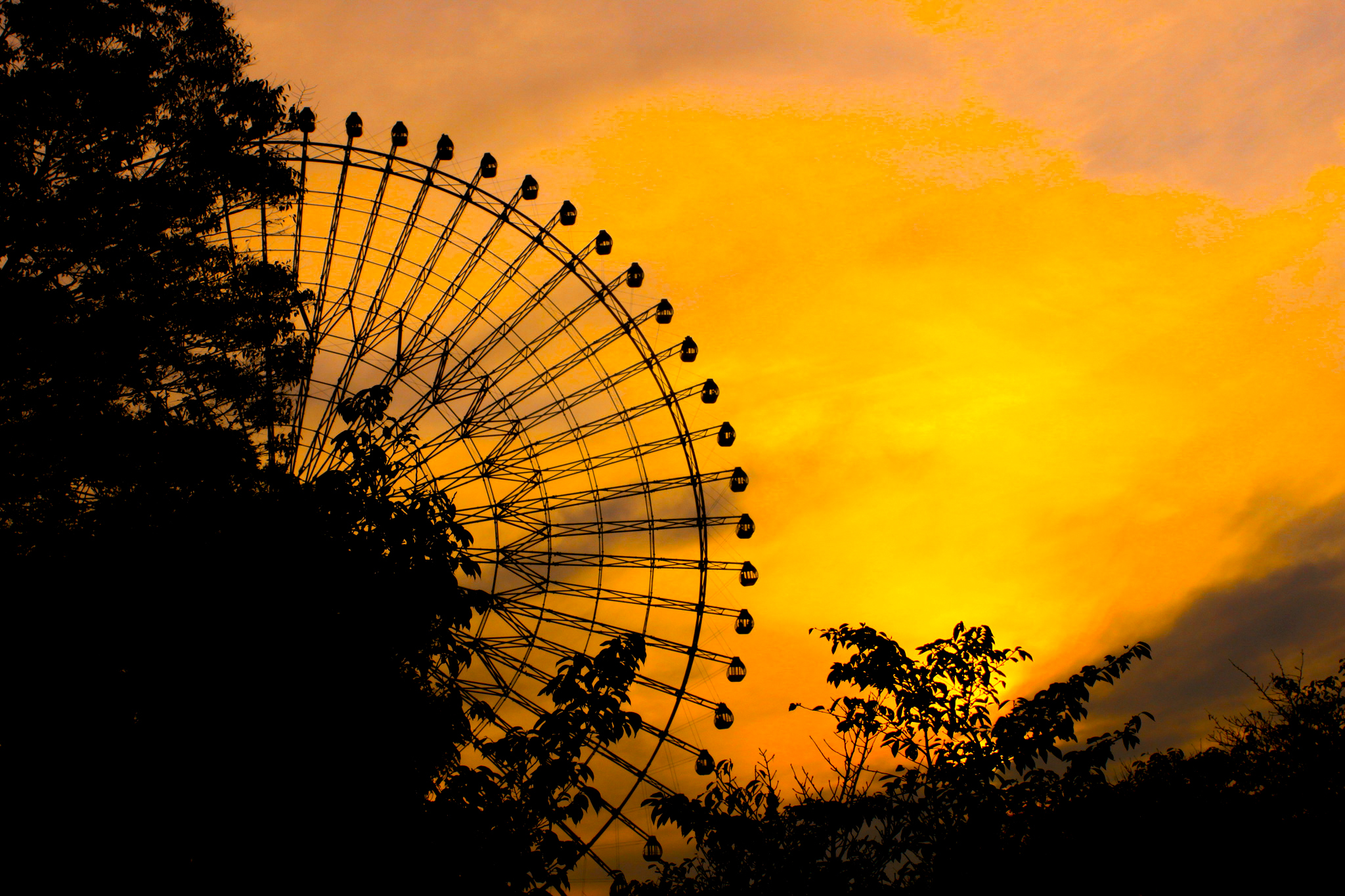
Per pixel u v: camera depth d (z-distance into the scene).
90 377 20.39
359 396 16.48
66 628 15.49
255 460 19.17
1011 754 12.03
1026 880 11.54
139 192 21.97
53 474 18.83
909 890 12.08
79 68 22.11
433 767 13.88
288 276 23.83
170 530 16.02
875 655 13.05
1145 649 12.45
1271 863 12.69
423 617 13.88
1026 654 13.20
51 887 13.23
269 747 13.44
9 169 21.03
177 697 14.08
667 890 13.25
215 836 12.91
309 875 12.34
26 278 20.88
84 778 13.92
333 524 14.62
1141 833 12.20
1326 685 16.30
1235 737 16.44
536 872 11.55
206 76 24.52
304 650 13.86
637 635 12.75
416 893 11.54
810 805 12.10
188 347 22.39
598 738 12.27
